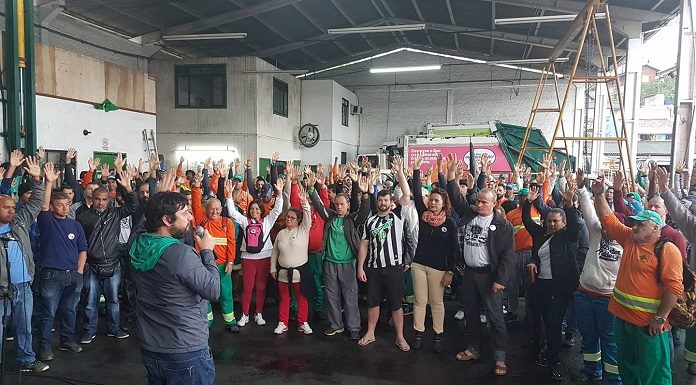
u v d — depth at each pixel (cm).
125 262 524
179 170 768
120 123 1223
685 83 666
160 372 234
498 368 417
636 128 1118
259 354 458
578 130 1970
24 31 854
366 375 414
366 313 595
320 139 1952
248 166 722
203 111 1579
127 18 1274
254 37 1588
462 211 459
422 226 469
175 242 236
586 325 380
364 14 1539
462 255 470
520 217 551
